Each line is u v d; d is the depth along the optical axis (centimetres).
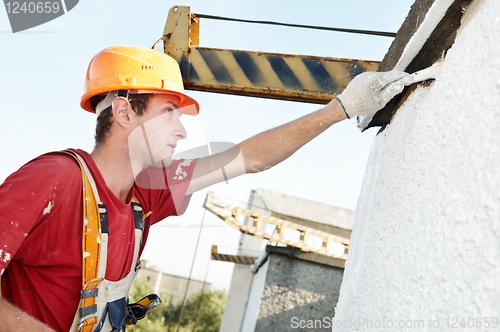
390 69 135
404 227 102
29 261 99
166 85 125
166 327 2597
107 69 125
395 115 133
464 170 75
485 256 62
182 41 211
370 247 130
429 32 96
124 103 120
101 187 108
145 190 131
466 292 65
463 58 85
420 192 96
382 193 130
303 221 834
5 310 81
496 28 73
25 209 86
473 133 75
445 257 75
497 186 63
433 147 93
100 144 120
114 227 108
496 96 69
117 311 108
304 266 552
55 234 99
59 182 96
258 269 768
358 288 134
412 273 90
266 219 554
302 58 205
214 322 2653
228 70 208
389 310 99
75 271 103
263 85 205
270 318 530
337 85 200
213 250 872
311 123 129
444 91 93
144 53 130
